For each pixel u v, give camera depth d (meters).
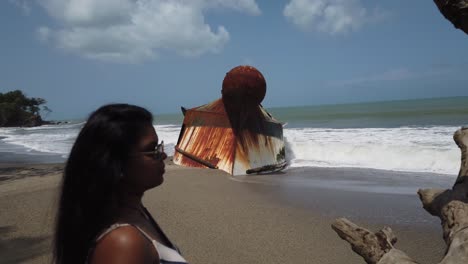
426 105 59.16
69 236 1.12
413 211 6.71
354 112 51.56
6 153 19.42
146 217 1.28
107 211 1.13
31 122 74.00
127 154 1.17
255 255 5.00
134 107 1.26
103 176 1.13
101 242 1.07
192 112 13.14
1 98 79.19
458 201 3.09
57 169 13.01
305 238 5.54
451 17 2.87
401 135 15.29
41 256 4.99
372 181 9.33
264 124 12.25
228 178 10.05
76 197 1.13
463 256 2.38
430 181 9.09
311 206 7.21
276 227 6.04
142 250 1.07
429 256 4.87
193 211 6.96
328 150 13.29
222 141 11.73
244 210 6.99
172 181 9.65
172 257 1.16
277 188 8.85
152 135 1.25
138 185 1.21
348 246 5.20
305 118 43.44
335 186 8.91
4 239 5.63
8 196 8.15
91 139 1.16
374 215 6.57
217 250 5.19
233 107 11.99
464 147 3.82
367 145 12.64
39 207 7.20
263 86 11.85
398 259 2.68
